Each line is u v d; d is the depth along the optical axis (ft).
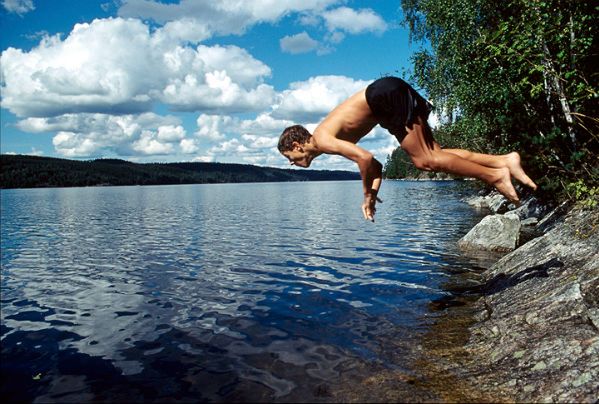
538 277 20.36
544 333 14.89
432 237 47.24
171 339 18.30
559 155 36.06
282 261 35.83
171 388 13.80
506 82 42.42
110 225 72.54
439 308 21.39
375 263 33.73
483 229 39.29
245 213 94.12
